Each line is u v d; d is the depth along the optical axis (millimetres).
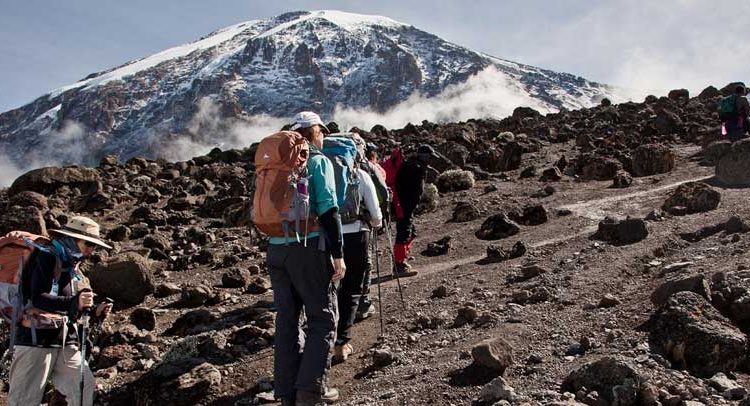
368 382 5207
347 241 5703
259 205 4578
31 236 4797
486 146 17094
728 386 4086
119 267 7953
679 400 3959
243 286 8445
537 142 17875
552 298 6129
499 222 9641
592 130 18859
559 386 4332
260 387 5383
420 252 9445
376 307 7109
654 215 8523
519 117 24344
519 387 4434
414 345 5832
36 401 4719
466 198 12594
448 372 4895
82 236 4785
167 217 12930
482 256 8719
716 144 12984
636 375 4066
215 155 21344
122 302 7918
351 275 5758
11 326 4602
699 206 8586
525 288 6625
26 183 16234
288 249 4621
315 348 4633
